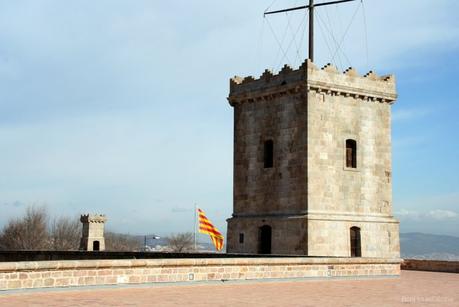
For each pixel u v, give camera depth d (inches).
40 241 4389.8
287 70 1900.8
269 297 936.9
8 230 4416.8
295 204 1835.6
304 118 1839.3
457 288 1155.9
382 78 1998.0
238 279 1158.3
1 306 775.1
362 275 1344.7
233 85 2080.5
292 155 1862.7
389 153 1983.3
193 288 1047.0
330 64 1886.1
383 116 1988.2
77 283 957.2
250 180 1988.2
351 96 1920.5
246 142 2017.7
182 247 5044.3
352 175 1894.7
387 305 870.4
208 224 2145.7
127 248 5388.8
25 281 900.6
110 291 966.4
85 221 3789.4
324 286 1147.9
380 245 1907.0
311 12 2041.1
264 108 1972.2
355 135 1916.8
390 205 1959.9
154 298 888.3
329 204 1836.9
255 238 1925.4
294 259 1240.2
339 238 1825.8
